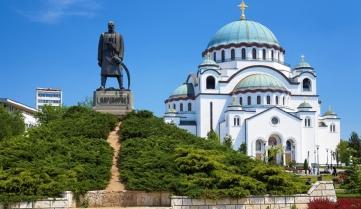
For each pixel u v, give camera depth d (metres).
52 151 36.44
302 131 126.62
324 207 30.03
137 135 41.12
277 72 138.25
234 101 130.00
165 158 35.66
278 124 124.94
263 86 129.38
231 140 117.69
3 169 32.44
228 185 31.81
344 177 61.19
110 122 43.75
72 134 40.50
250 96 129.88
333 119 134.38
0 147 36.97
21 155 34.75
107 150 38.12
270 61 141.38
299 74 139.50
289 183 32.81
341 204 30.81
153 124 43.56
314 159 126.62
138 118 44.88
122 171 34.53
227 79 137.25
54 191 29.98
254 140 123.62
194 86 145.88
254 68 137.38
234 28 144.00
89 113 45.59
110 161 36.34
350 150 117.62
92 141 39.34
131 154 37.25
